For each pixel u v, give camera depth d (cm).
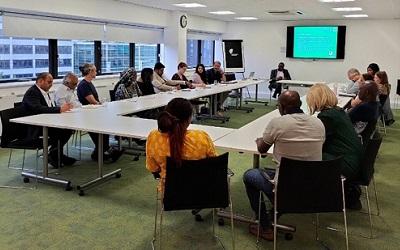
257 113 926
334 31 1182
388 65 1145
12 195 370
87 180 418
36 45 708
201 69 900
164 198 241
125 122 393
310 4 843
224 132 356
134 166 474
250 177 287
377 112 437
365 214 347
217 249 277
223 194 249
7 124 401
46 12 666
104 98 785
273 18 1187
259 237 293
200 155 254
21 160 491
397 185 427
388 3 802
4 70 646
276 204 242
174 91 712
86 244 279
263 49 1288
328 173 241
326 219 333
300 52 1232
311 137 256
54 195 373
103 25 837
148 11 930
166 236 295
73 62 796
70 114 438
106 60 887
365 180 304
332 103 301
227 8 942
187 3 859
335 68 1205
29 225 307
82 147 562
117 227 307
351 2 798
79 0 729
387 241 297
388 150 587
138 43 958
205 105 845
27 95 447
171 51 1036
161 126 247
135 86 630
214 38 1301
